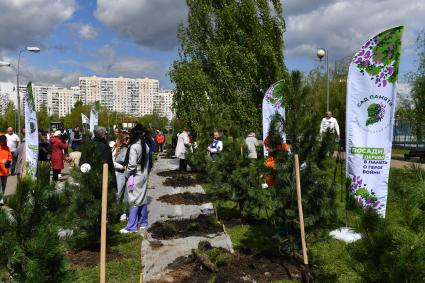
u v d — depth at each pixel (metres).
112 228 6.70
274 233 7.16
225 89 18.12
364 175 6.51
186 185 13.38
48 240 3.21
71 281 3.33
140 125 7.84
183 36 18.97
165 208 9.92
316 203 5.33
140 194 7.78
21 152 13.95
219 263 5.62
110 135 14.92
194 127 18.20
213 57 17.61
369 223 2.79
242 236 7.22
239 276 5.29
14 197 3.33
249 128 17.30
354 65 6.50
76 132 25.89
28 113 9.44
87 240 6.57
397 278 2.44
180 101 18.91
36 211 3.38
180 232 7.43
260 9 17.59
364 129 6.49
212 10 18.30
